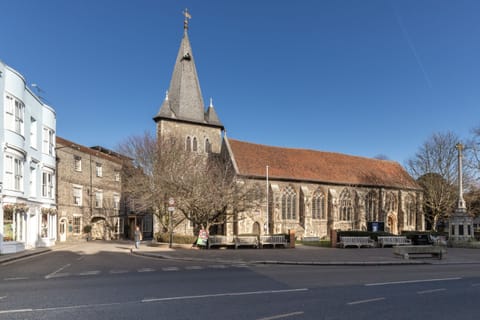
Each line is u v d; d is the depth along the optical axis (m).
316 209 46.44
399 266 18.58
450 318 8.09
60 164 36.09
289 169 45.31
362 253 24.48
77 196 38.78
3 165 23.59
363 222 49.53
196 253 23.41
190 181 30.34
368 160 55.72
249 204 33.34
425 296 10.40
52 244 31.97
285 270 16.23
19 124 25.56
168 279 13.40
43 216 31.31
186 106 45.69
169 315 8.16
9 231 24.66
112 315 8.16
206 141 46.66
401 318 8.05
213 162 38.09
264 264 18.84
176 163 34.03
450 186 52.34
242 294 10.48
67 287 11.70
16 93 25.06
